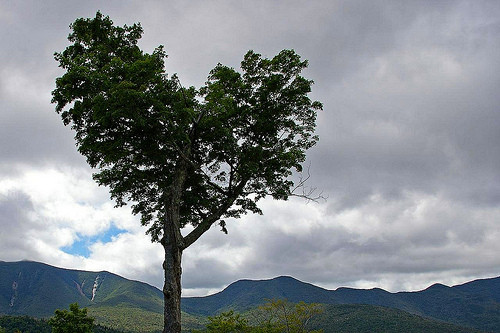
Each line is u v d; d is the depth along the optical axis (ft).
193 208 62.39
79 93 45.73
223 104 54.70
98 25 53.47
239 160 60.44
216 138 57.82
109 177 57.88
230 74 61.21
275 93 61.46
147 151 51.42
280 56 60.18
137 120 44.88
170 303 45.60
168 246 49.14
